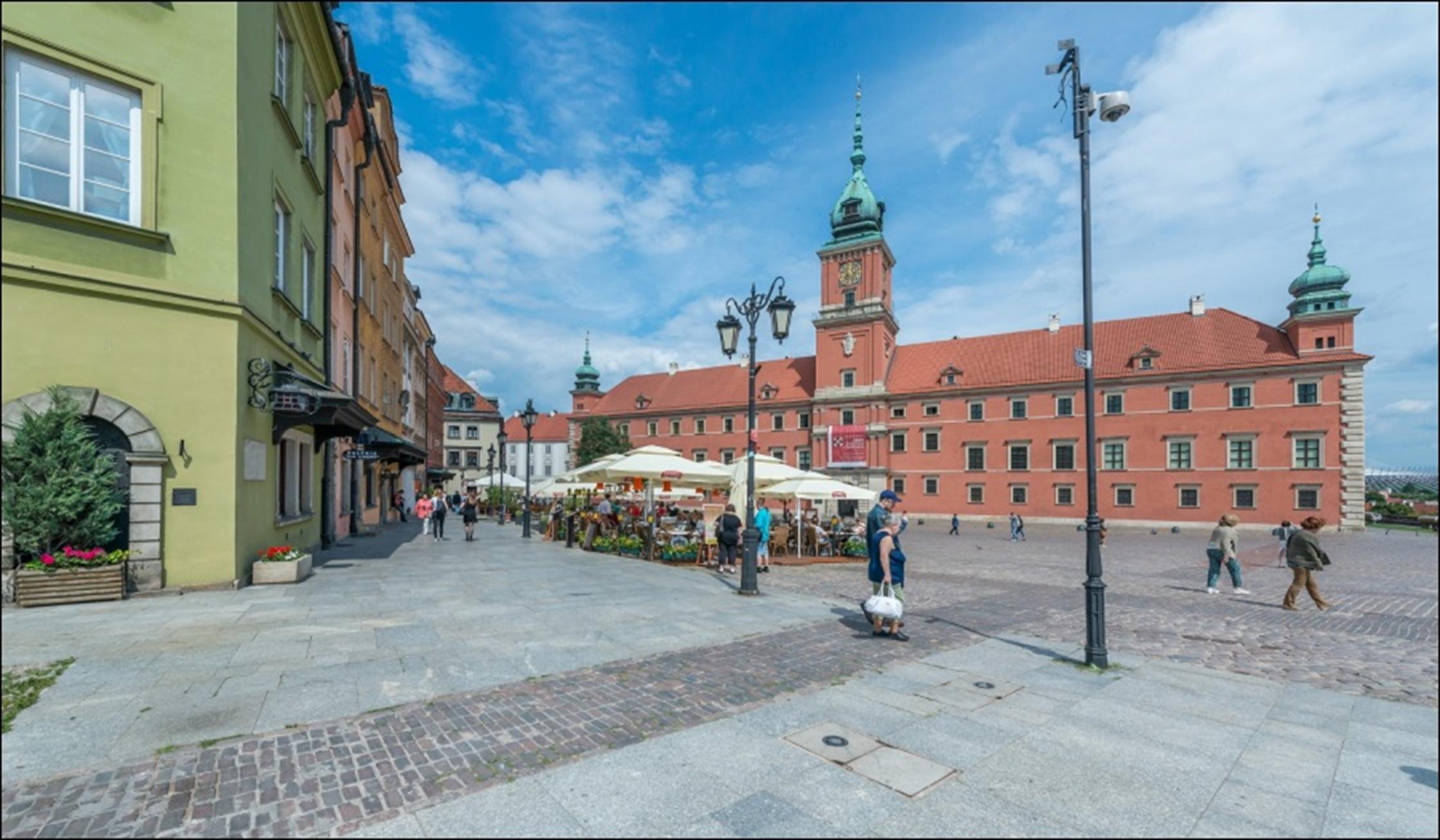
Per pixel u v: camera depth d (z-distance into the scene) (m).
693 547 17.05
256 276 10.97
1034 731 5.23
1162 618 10.83
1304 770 4.58
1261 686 6.59
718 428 71.31
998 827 3.71
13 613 8.20
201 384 9.78
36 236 8.39
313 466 16.22
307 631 7.69
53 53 8.42
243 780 3.99
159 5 9.44
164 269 9.45
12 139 8.18
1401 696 6.35
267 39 11.36
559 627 8.45
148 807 3.65
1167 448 46.72
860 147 65.25
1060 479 50.31
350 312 21.48
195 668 6.12
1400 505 53.44
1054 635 9.05
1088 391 7.45
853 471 59.19
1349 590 15.13
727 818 3.73
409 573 13.28
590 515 21.61
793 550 21.41
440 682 5.98
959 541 34.38
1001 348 57.25
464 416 85.12
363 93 20.83
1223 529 14.16
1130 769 4.54
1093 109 7.68
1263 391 43.84
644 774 4.26
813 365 69.12
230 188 10.06
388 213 29.20
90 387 8.83
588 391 89.44
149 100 9.28
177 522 9.59
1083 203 7.68
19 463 8.38
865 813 3.83
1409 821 3.86
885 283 62.97
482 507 46.72
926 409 56.66
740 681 6.35
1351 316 41.66
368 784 4.00
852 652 7.64
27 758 4.19
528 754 4.51
